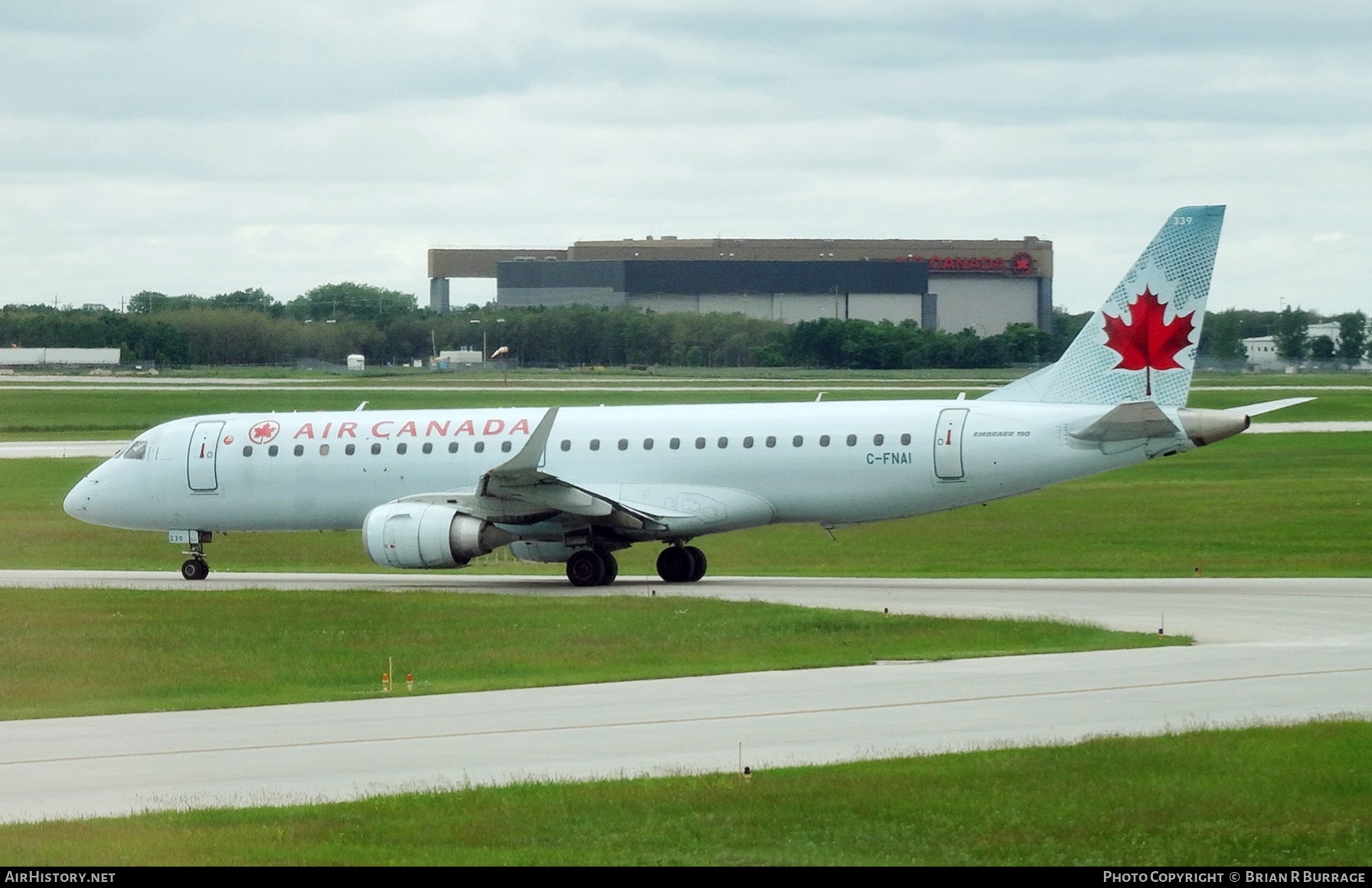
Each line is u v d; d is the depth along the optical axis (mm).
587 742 60125
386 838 46594
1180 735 57719
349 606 103062
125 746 61312
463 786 52656
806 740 59531
